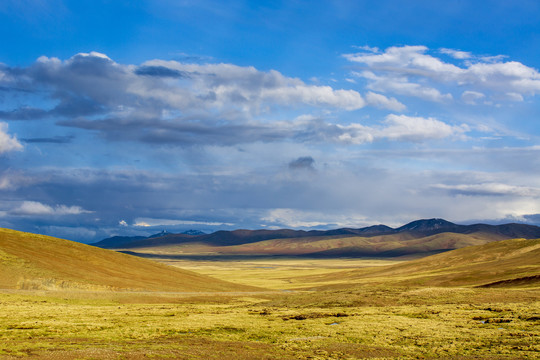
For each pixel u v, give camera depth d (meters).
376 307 75.56
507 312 61.16
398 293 87.69
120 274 127.81
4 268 105.38
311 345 45.94
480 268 153.88
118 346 42.78
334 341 47.88
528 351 41.00
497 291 82.19
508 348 42.53
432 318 60.94
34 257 121.56
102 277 118.62
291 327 55.97
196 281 140.25
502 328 51.97
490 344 44.56
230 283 148.62
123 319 61.12
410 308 71.06
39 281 102.31
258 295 114.25
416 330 52.50
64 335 47.91
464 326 54.34
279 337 50.31
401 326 54.94
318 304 83.50
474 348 43.50
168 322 58.91
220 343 46.66
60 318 60.22
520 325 52.38
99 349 40.41
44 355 37.03
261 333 52.47
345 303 81.94
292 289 155.38
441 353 42.00
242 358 40.16
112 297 96.50
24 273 105.19
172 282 131.12
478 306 68.06
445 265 194.88
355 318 62.22
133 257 157.25
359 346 45.47
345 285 155.38
